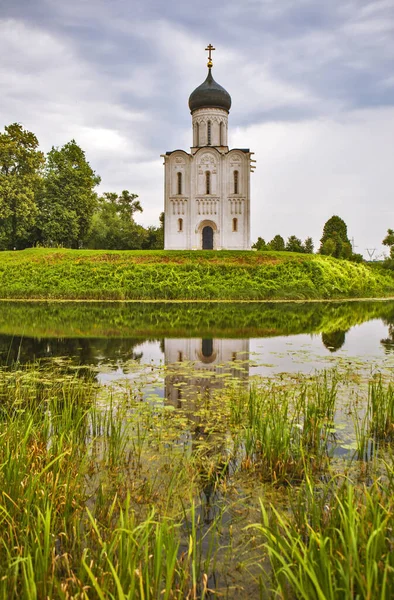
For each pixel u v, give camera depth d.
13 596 3.57
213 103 51.12
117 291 32.72
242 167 49.56
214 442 6.94
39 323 20.27
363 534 3.71
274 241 65.25
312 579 3.16
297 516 4.61
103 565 3.87
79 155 58.53
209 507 5.19
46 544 3.72
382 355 13.79
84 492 5.27
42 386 10.08
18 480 4.80
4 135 48.91
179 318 22.42
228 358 13.28
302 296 33.12
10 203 48.41
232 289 33.66
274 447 5.99
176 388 9.95
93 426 7.08
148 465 6.16
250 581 4.09
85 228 56.38
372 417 7.47
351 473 5.92
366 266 44.78
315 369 11.77
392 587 3.32
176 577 3.96
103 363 12.52
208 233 50.59
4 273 37.25
